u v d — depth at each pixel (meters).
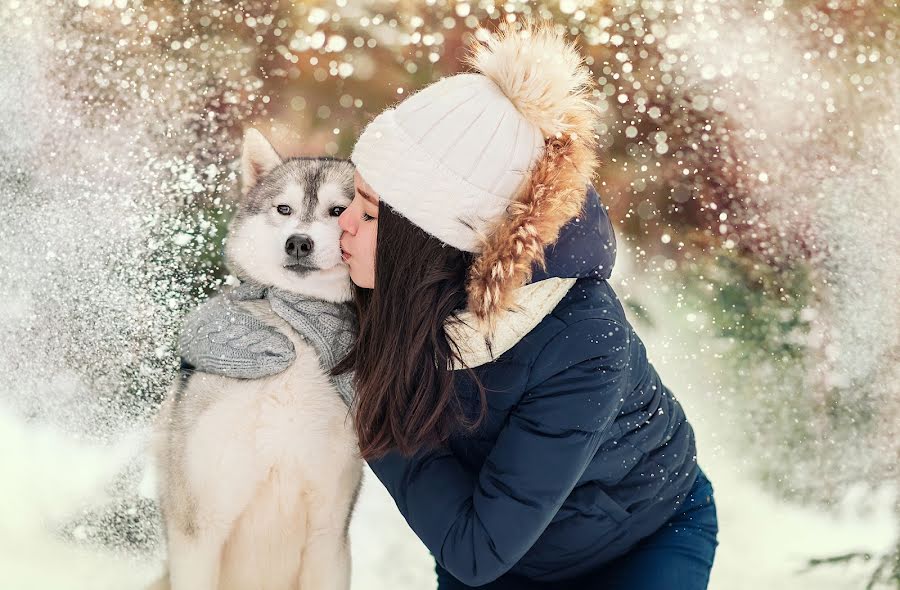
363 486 2.39
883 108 3.41
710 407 3.28
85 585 2.47
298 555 2.27
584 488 1.86
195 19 3.24
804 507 3.18
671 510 1.96
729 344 3.31
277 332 2.09
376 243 1.78
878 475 3.20
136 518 2.63
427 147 1.68
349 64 3.19
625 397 1.84
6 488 2.64
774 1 3.42
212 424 2.05
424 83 3.26
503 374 1.74
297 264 2.14
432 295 1.72
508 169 1.68
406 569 2.81
